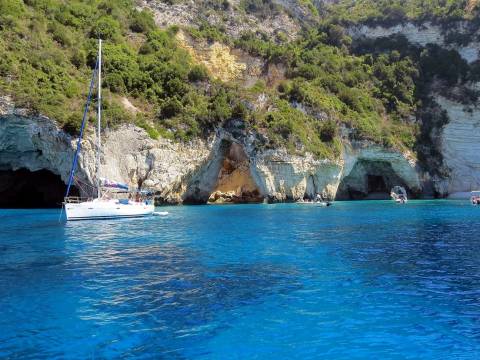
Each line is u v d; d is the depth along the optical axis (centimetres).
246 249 2052
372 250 2012
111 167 4706
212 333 1013
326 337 989
